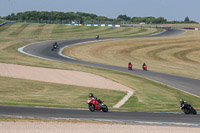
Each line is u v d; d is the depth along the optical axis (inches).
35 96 1653.5
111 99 1635.1
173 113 1134.4
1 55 3897.6
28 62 3253.0
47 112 1053.2
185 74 2883.9
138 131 768.9
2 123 821.2
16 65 2910.9
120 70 3011.8
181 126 851.4
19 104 1274.6
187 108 1113.4
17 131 737.6
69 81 2202.3
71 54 4365.2
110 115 1043.9
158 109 1291.8
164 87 2086.6
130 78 2459.4
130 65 3097.9
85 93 1790.1
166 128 810.2
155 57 4281.5
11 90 1812.3
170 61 3996.1
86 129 781.3
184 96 1775.3
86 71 2738.7
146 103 1530.5
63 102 1509.6
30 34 7549.2
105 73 2694.4
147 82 2289.6
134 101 1577.3
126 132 758.5
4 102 1343.5
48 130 757.3
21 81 2118.6
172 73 2923.2
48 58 3850.9
